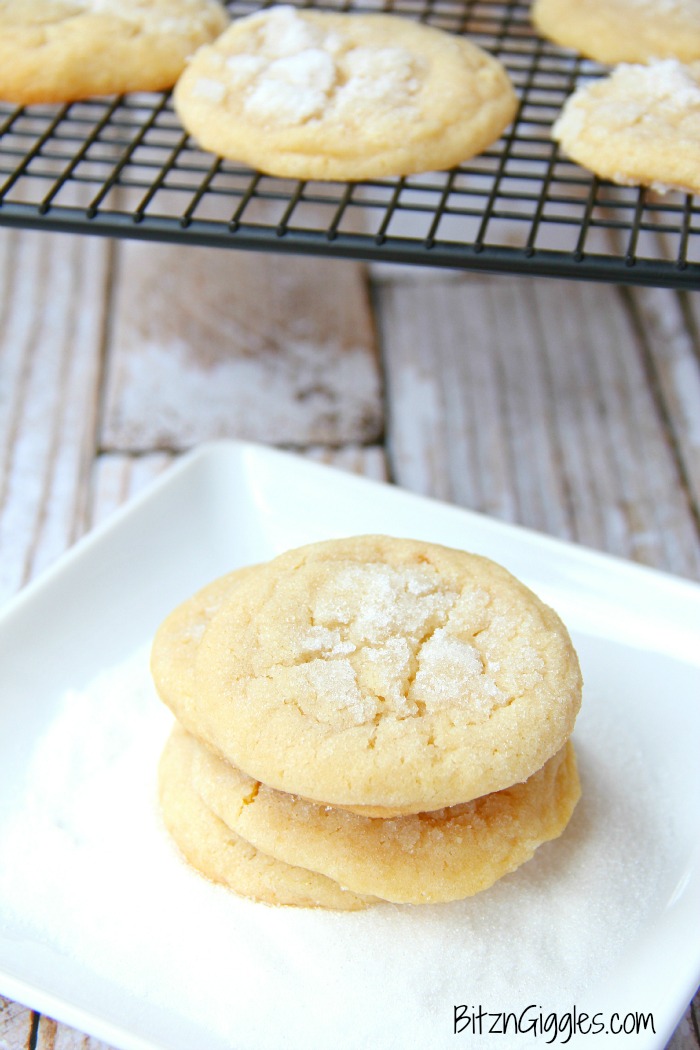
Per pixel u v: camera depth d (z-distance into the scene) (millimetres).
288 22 480
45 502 495
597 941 364
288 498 448
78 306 562
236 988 358
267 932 366
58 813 388
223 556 446
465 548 434
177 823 379
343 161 433
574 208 572
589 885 373
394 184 432
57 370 539
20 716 405
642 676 413
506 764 349
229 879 371
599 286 575
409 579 379
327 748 348
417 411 529
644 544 489
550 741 353
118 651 422
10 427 518
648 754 399
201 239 406
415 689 357
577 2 499
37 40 461
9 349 545
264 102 445
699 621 417
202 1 497
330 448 516
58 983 358
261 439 517
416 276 580
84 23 467
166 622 393
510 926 365
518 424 525
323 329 557
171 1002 356
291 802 365
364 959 361
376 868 357
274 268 580
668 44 480
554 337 556
